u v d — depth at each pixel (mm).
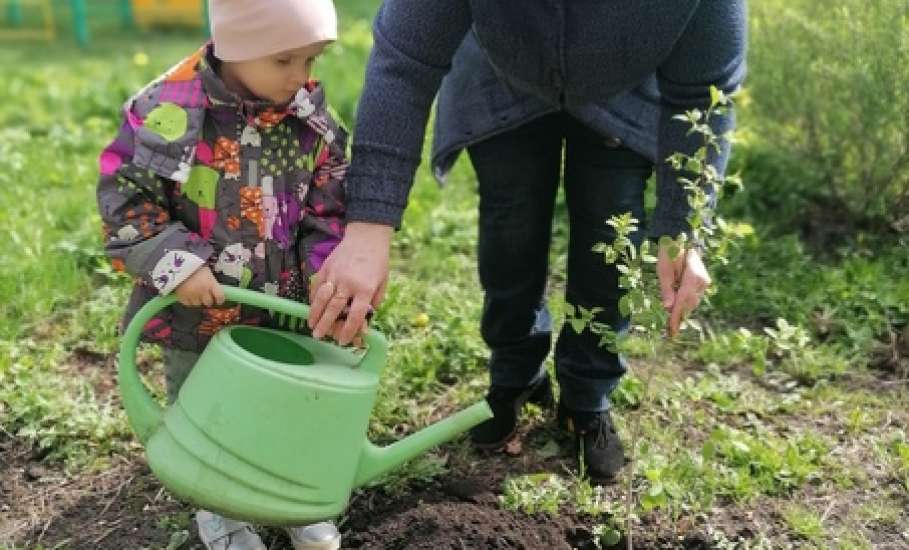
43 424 3273
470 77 2791
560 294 4062
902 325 3867
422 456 3092
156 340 2508
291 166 2461
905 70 4176
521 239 2875
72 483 3082
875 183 4465
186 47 9922
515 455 3145
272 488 2215
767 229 4508
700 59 2402
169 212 2418
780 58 4578
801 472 3020
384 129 2365
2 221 4652
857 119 4430
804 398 3473
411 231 4535
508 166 2793
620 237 2441
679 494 2834
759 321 3957
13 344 3682
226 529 2643
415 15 2363
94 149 5758
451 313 3826
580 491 2914
